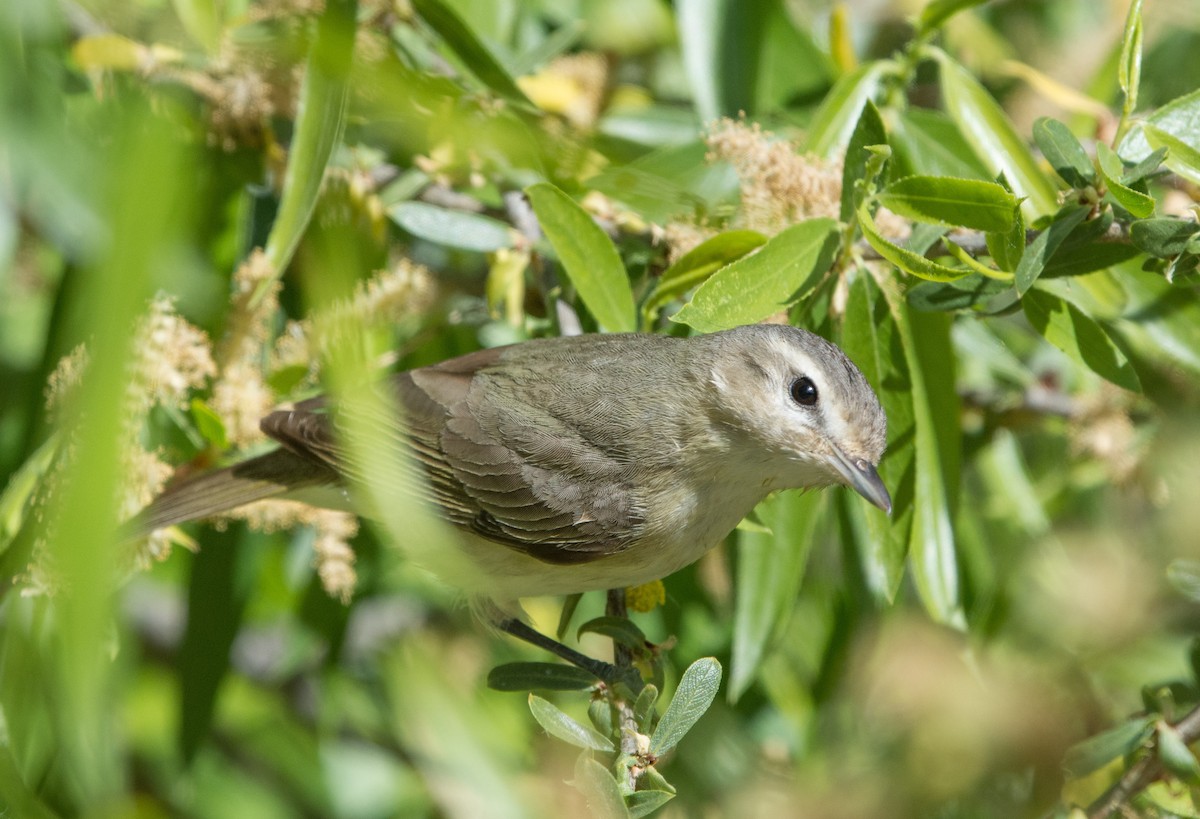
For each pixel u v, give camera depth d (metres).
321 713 11.17
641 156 11.09
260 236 9.96
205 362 8.27
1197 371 9.18
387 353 10.24
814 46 11.43
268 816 11.74
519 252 9.79
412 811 11.70
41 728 7.83
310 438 8.61
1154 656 10.88
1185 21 11.76
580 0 12.51
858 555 11.03
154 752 11.52
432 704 9.39
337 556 9.10
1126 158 7.88
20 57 6.52
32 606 7.43
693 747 10.71
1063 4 13.18
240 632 11.06
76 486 2.83
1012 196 7.18
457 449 9.24
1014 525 11.67
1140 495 11.58
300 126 7.64
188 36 8.06
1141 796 8.18
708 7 11.27
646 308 8.88
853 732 10.70
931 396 9.15
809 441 8.58
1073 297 8.73
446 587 10.98
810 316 9.09
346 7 7.79
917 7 12.49
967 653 10.45
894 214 8.05
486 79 9.22
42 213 7.96
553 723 6.85
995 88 12.46
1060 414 11.41
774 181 8.58
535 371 9.39
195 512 8.78
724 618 11.33
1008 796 9.81
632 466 9.05
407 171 9.86
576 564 9.21
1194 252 7.27
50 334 9.07
